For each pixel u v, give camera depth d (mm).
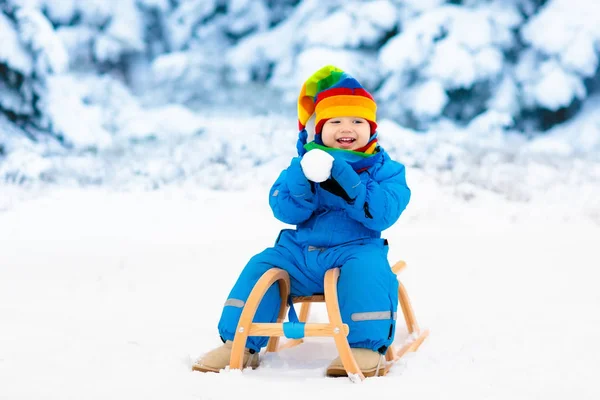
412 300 5020
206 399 2654
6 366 3088
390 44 17297
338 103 3736
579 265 6285
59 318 4305
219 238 8125
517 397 2689
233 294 3363
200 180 11844
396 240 7805
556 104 16812
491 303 4832
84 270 6184
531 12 17469
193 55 21438
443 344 3701
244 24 21359
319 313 4664
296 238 3619
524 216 9508
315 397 2684
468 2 17625
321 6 19219
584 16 16578
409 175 10672
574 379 2926
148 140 17219
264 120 17094
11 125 13836
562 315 4312
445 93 17406
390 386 2840
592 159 14062
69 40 20125
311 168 3176
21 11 13750
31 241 7930
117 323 4266
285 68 19938
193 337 3910
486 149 14672
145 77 22203
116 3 20719
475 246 7379
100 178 12164
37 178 11602
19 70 13742
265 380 2982
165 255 6992
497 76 17406
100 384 2836
